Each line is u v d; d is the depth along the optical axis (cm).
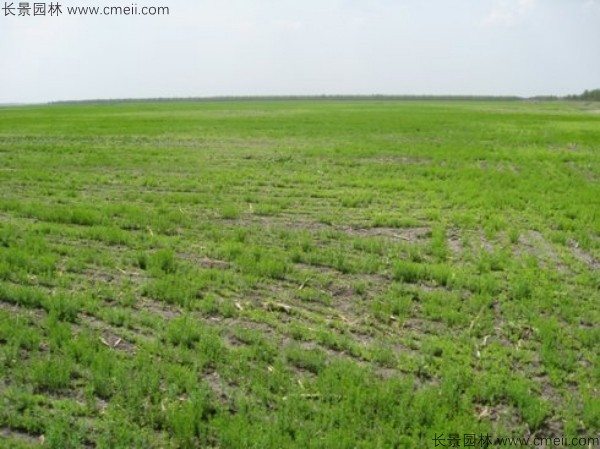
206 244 1049
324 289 871
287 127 3544
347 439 520
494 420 580
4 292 786
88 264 933
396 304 805
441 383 627
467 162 2080
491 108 7875
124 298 793
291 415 558
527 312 792
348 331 743
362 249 1055
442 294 844
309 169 1884
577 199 1451
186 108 7519
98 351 659
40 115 5353
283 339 717
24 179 1614
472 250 1065
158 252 959
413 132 3278
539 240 1136
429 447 528
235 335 716
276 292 852
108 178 1661
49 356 639
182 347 671
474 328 752
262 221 1238
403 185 1625
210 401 579
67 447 509
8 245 1000
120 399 569
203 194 1460
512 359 686
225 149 2344
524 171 1908
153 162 1975
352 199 1423
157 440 527
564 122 4344
